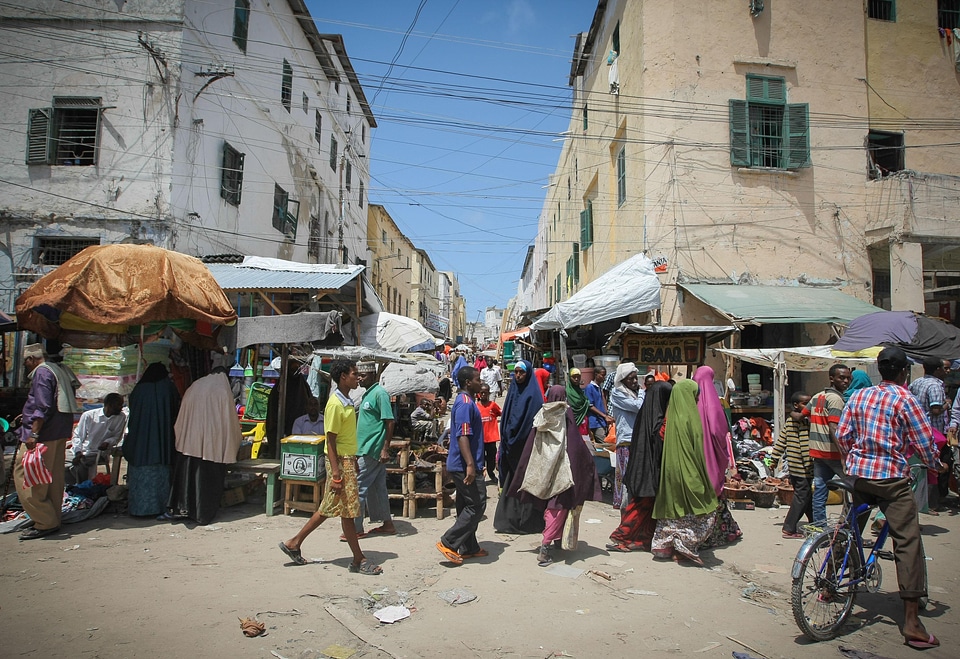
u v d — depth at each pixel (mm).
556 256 28344
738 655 3639
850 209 13633
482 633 3859
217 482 6480
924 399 7266
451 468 5270
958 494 7562
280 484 7426
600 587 4727
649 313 12781
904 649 3799
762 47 13742
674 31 13500
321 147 22719
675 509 5320
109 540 5742
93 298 5863
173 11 12742
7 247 12320
